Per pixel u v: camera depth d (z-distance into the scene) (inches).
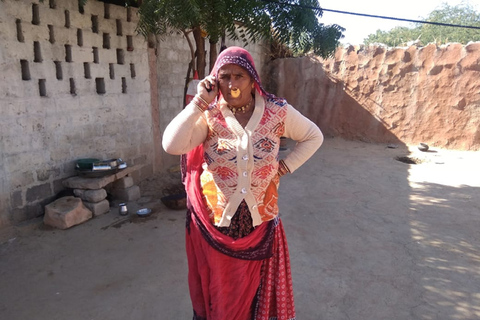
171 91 289.3
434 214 205.3
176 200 204.8
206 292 80.5
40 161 186.4
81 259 152.1
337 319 115.0
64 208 182.5
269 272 83.0
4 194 170.9
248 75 70.0
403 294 128.6
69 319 114.9
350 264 149.4
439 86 382.3
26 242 165.5
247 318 83.4
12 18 166.2
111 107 229.1
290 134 79.1
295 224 190.7
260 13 194.9
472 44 360.2
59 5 189.0
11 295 127.2
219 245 75.2
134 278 138.1
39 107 182.9
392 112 410.9
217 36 200.7
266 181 74.7
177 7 173.5
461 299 126.0
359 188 255.0
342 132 442.6
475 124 370.9
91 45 210.5
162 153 285.4
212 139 72.6
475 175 289.9
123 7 230.7
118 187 220.1
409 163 334.0
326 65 441.4
